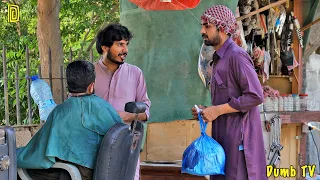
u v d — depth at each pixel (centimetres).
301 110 495
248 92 274
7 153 179
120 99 288
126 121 282
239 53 280
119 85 288
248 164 284
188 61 423
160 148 432
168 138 432
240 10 476
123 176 218
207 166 280
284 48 527
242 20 484
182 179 406
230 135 287
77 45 880
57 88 439
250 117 287
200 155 281
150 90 430
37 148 211
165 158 432
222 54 288
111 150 204
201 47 421
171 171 407
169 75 426
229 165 288
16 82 407
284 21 522
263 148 294
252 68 279
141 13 430
